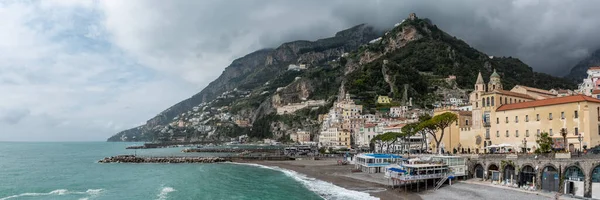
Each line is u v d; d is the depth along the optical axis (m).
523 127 100.62
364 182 100.31
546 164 72.31
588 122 84.50
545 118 94.31
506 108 106.56
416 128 137.50
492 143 110.81
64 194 92.88
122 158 195.50
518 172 78.06
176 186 103.69
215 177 123.06
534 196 68.38
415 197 76.25
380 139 180.12
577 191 66.56
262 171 140.75
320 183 102.81
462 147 124.31
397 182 94.38
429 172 84.38
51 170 154.50
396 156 123.06
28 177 129.38
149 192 94.19
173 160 187.50
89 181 116.69
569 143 87.69
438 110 141.25
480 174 89.50
